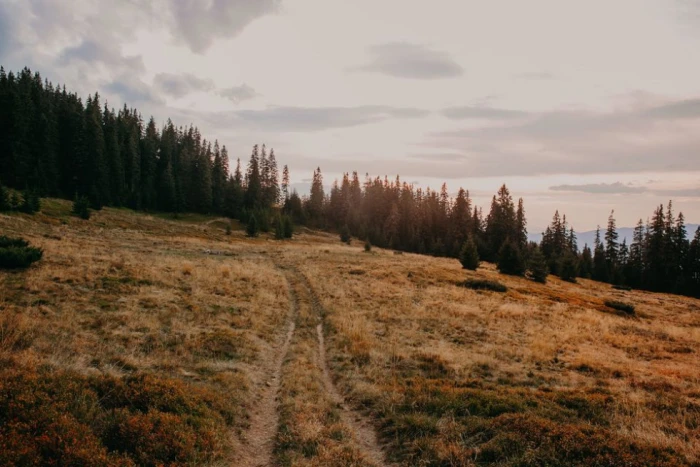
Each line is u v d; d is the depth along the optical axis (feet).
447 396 36.14
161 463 21.56
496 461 25.20
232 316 64.54
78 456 19.54
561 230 322.75
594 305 120.16
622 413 34.55
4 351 33.86
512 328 75.36
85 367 35.24
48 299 55.01
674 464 23.62
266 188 403.75
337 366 47.80
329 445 28.19
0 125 213.05
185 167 355.77
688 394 42.16
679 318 118.62
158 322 53.83
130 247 133.69
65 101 295.48
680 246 278.87
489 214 330.34
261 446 28.81
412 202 416.46
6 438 19.71
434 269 158.81
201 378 38.09
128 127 337.31
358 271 136.15
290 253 186.19
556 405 35.27
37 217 160.86
